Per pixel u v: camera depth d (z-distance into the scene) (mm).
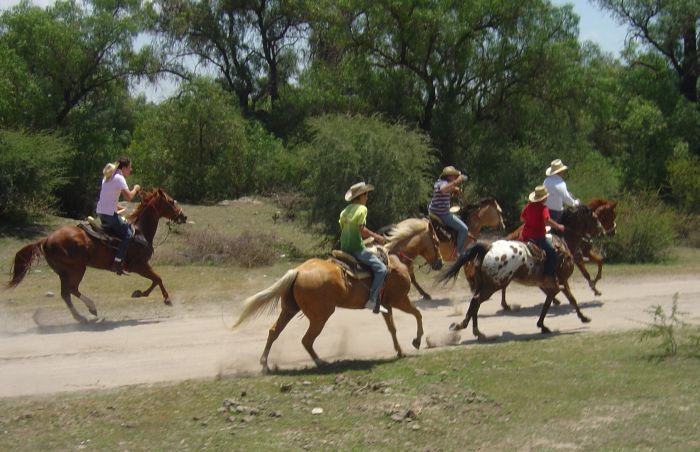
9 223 25344
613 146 42250
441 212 15594
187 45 48719
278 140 40906
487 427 8164
